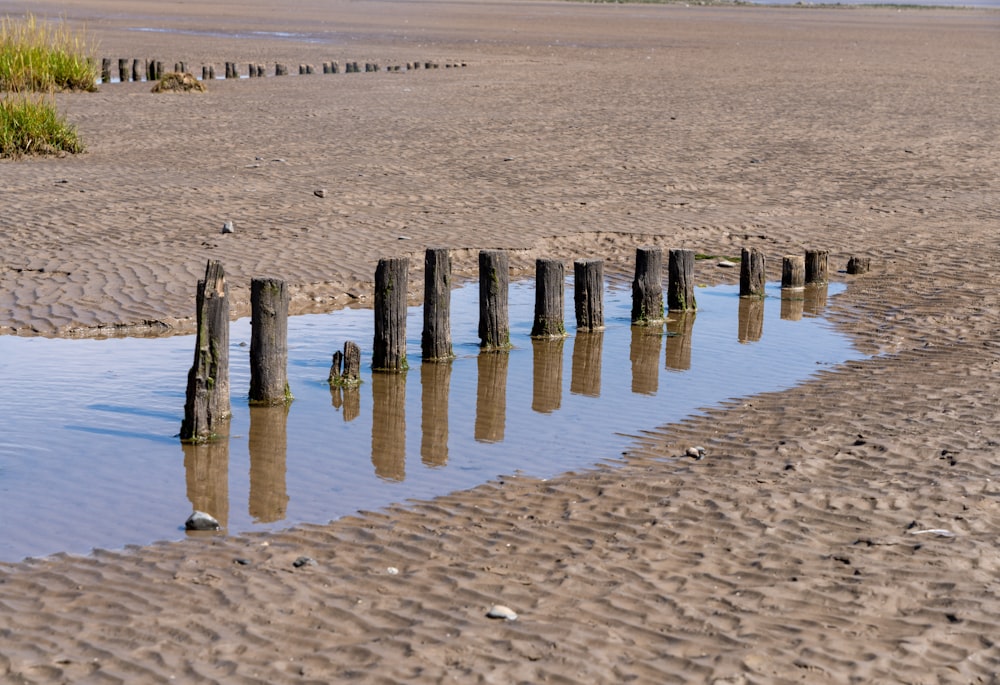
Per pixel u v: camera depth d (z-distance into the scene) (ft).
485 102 113.60
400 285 42.22
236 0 328.90
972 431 34.22
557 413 38.09
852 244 63.36
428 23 245.65
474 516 28.76
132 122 96.32
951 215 70.03
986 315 49.78
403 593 24.06
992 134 98.32
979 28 281.13
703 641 21.83
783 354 45.19
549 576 24.89
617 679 20.45
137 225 60.59
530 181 76.18
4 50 110.11
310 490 31.12
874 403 37.63
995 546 26.17
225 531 28.17
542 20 268.62
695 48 191.72
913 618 22.77
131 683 20.26
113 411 37.76
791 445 33.40
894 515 28.07
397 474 32.42
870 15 354.13
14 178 71.05
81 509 29.68
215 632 22.20
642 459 33.04
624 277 57.98
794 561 25.52
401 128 96.32
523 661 21.04
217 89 123.03
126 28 205.46
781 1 519.60
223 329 35.76
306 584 24.58
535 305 47.85
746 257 53.57
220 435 35.70
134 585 24.56
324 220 63.31
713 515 28.32
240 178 73.61
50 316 46.96
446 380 42.01
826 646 21.59
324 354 44.78
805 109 111.86
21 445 34.53
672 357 45.01
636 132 96.53
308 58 160.35
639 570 25.16
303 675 20.56
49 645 21.63
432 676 20.49
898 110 111.96
